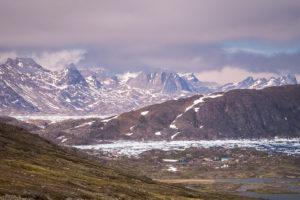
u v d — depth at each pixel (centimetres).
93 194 19338
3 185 15738
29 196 14725
